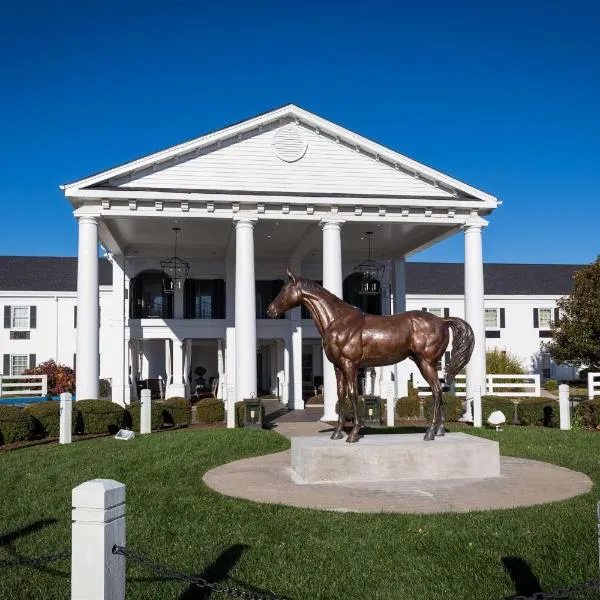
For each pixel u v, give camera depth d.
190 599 6.33
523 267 52.03
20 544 8.09
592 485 11.02
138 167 23.23
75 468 13.17
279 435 18.42
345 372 12.12
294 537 8.14
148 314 32.78
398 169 24.81
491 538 7.91
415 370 37.62
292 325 31.56
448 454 11.73
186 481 11.77
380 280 33.81
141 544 7.99
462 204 24.80
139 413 20.44
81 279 22.80
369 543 7.84
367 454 11.49
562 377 47.22
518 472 12.27
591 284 38.06
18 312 43.47
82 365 22.52
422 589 6.46
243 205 23.95
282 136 24.33
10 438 17.73
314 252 32.59
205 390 37.28
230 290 32.75
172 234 28.80
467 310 25.19
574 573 6.75
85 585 4.95
